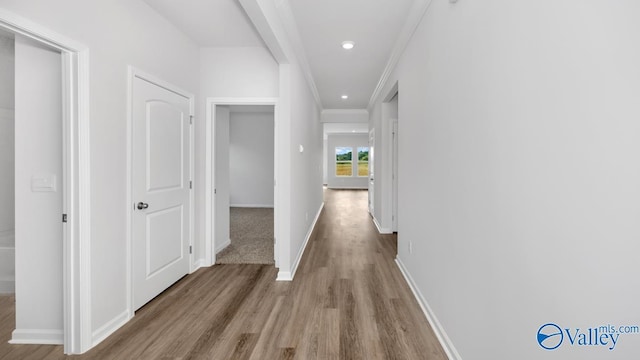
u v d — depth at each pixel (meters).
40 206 1.96
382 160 5.21
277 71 3.44
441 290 2.04
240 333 2.10
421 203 2.55
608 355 0.80
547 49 1.00
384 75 4.38
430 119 2.29
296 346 1.95
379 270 3.39
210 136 3.50
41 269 1.97
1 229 2.93
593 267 0.83
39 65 1.93
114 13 2.15
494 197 1.35
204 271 3.36
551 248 0.99
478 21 1.50
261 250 4.21
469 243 1.61
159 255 2.73
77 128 1.88
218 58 3.47
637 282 0.73
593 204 0.83
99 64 2.02
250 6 1.99
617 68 0.75
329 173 14.85
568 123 0.91
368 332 2.12
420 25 2.56
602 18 0.79
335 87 5.34
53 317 1.99
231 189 8.88
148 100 2.56
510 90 1.22
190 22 2.88
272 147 8.77
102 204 2.05
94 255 1.98
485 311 1.44
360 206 8.75
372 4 2.55
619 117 0.75
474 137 1.55
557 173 0.96
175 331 2.13
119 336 2.07
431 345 1.97
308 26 2.95
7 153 3.01
